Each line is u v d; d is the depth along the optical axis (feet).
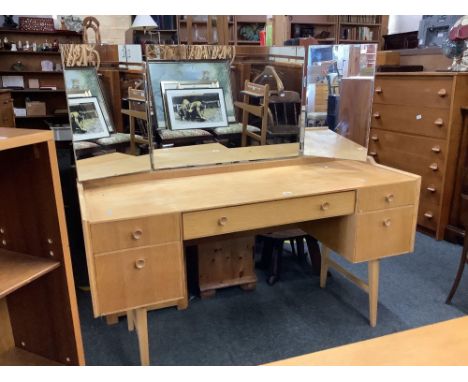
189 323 7.02
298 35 22.53
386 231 6.56
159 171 6.66
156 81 6.62
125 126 6.31
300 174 6.96
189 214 5.34
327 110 7.26
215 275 7.80
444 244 10.14
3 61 20.44
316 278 8.53
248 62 7.04
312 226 7.59
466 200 9.80
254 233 7.73
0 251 4.27
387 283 8.30
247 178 6.75
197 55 6.79
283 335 6.70
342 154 7.36
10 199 4.10
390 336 3.48
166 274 5.38
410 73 10.26
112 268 5.07
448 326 3.60
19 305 4.63
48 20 20.49
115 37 19.83
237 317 7.19
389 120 11.16
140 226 5.08
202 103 6.93
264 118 7.24
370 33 23.56
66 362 4.51
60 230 3.93
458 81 9.28
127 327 6.92
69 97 5.83
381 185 6.32
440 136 9.81
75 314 4.26
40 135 3.55
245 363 6.07
